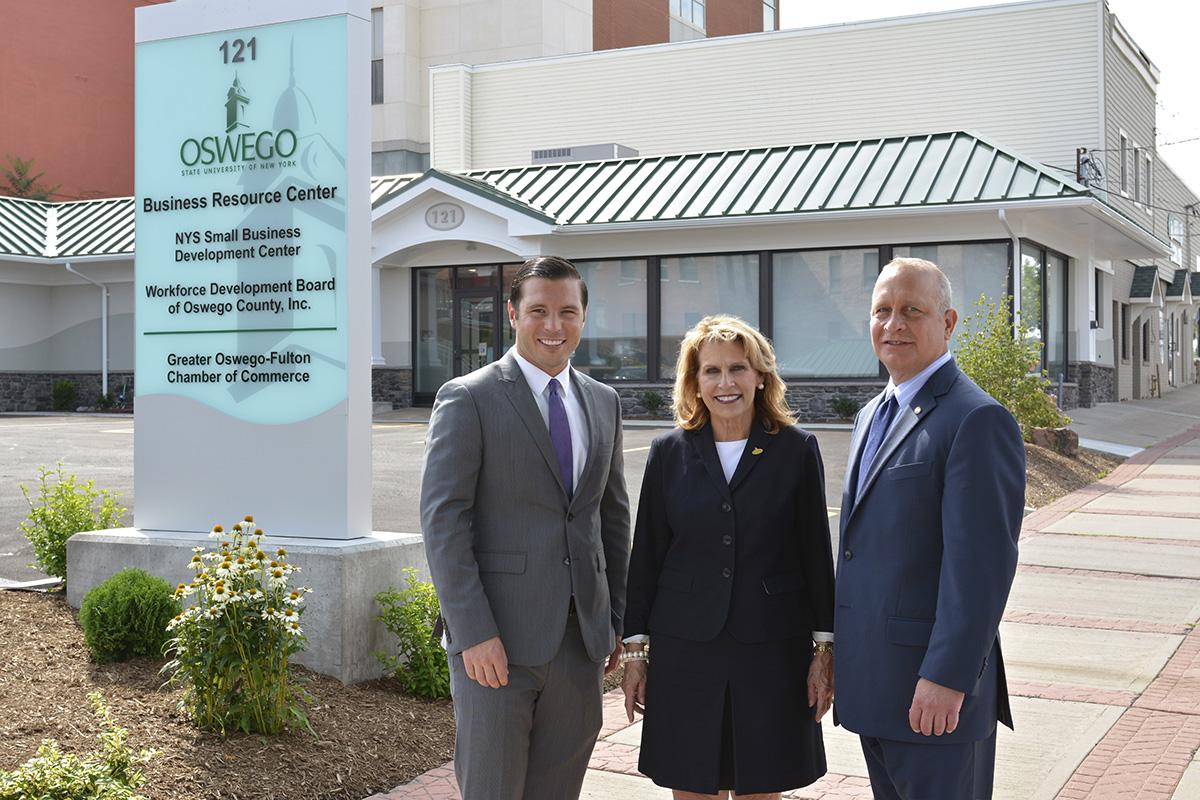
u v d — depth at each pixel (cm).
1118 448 2075
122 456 1681
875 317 381
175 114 756
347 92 714
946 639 341
